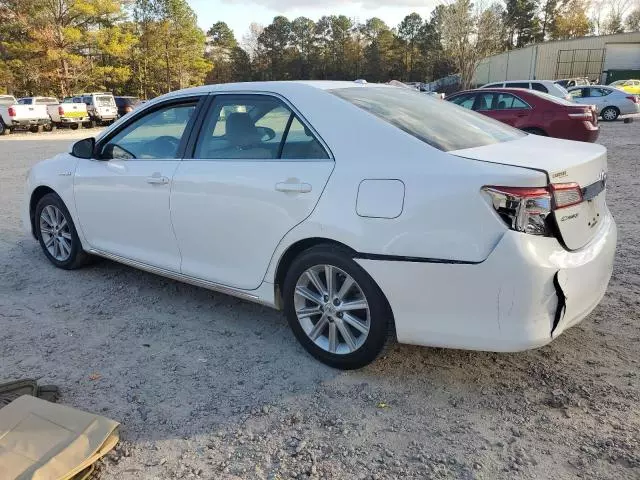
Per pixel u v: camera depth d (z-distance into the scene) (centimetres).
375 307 304
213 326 401
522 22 8506
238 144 362
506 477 245
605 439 267
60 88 4503
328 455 262
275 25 9306
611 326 381
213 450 267
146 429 283
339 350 330
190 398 310
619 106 2331
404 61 9162
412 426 282
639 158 1159
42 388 311
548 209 265
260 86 365
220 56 8925
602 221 321
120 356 358
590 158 296
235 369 341
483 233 265
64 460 243
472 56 4194
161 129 414
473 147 305
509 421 284
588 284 288
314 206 313
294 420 289
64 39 4322
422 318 289
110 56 4869
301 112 336
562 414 288
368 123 313
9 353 362
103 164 447
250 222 345
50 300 450
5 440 254
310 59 9356
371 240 293
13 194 927
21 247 598
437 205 274
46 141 2219
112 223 446
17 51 4297
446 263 274
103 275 506
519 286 262
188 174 377
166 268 411
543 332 271
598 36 4659
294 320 344
